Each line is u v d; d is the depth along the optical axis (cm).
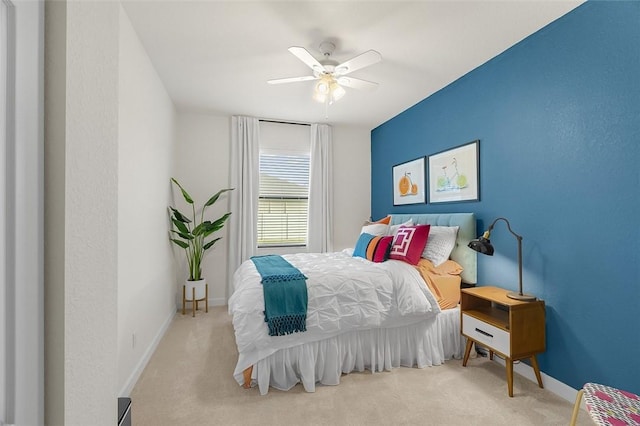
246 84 334
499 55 269
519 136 249
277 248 465
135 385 226
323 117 446
